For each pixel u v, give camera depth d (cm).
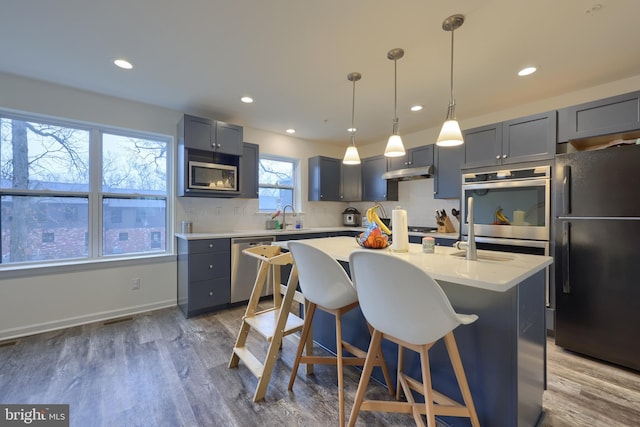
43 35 192
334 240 250
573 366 206
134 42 200
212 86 269
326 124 385
